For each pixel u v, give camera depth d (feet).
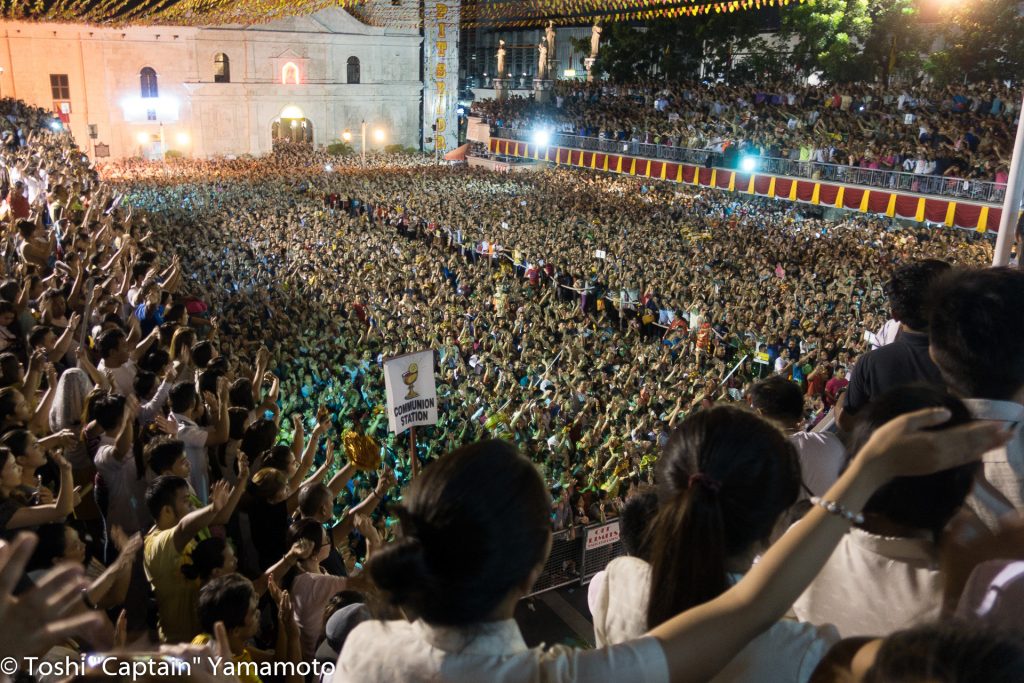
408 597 6.27
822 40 167.02
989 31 140.05
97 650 10.53
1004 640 4.88
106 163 220.02
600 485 43.55
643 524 10.68
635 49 210.79
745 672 6.26
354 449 22.80
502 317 83.56
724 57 201.46
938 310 8.68
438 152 270.05
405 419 30.27
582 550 31.27
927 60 157.17
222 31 236.84
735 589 6.01
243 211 141.90
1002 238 28.43
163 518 17.62
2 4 160.76
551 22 212.23
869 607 7.34
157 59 229.04
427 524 6.25
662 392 58.90
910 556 7.18
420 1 259.19
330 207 156.04
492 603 6.22
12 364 25.61
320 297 89.25
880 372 11.89
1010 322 7.99
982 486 7.95
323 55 254.06
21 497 18.29
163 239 110.52
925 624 5.24
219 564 16.34
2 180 79.20
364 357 67.05
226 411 24.97
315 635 17.11
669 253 108.68
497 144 203.00
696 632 5.81
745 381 66.90
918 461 6.02
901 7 153.28
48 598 5.68
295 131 271.49
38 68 214.28
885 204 113.09
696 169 143.23
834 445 12.09
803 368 64.59
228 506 18.74
